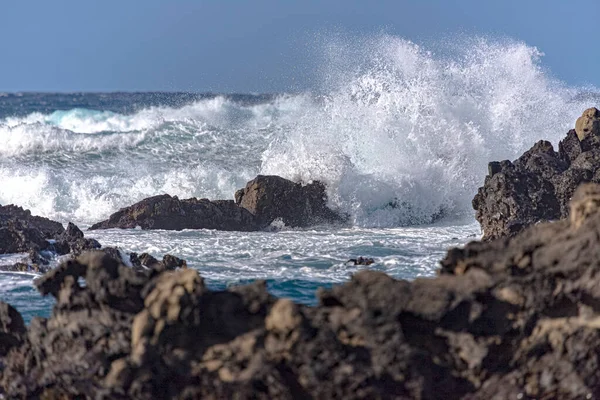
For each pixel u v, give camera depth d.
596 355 30.58
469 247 31.80
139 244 71.75
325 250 68.94
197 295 29.17
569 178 69.31
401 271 58.66
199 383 29.23
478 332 30.16
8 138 128.00
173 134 131.12
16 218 69.50
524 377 30.50
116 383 29.28
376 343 29.23
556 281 30.47
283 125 139.38
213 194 106.44
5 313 33.31
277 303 29.31
